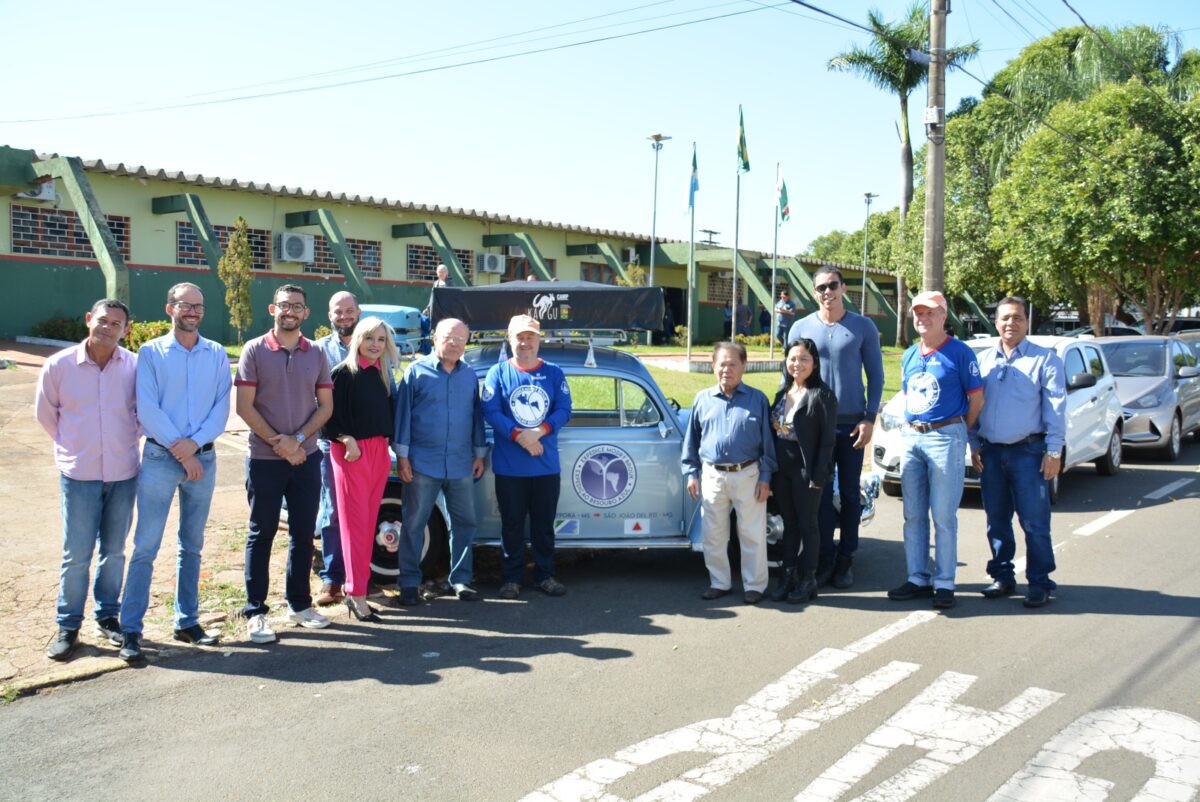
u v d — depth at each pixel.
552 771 4.09
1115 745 4.30
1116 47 30.39
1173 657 5.42
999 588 6.72
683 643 5.79
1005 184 24.89
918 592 6.75
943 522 6.45
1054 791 3.88
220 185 23.81
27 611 6.00
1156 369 13.66
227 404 5.69
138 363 5.38
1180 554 7.92
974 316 44.56
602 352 7.64
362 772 4.07
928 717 4.64
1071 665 5.33
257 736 4.43
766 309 36.78
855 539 7.08
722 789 3.92
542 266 29.12
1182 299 24.44
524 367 6.65
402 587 6.54
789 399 6.60
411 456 6.45
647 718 4.65
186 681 5.12
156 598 6.44
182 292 5.45
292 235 25.45
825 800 3.82
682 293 37.19
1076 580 7.15
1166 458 13.39
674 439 7.14
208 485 5.61
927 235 13.90
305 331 26.17
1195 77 31.91
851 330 6.91
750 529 6.61
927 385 6.48
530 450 6.55
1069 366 11.03
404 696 4.93
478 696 4.94
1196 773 4.03
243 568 7.14
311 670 5.31
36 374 15.99
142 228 23.05
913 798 3.84
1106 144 22.59
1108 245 22.55
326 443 6.66
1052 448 6.36
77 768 4.10
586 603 6.66
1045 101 31.36
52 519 8.08
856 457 6.99
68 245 21.97
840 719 4.62
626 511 7.10
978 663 5.39
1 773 4.05
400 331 20.12
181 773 4.06
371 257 27.94
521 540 6.80
